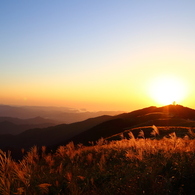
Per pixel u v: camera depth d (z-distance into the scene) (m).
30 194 4.95
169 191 4.28
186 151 7.19
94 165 7.78
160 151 8.15
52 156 10.53
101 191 4.83
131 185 4.79
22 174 5.57
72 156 9.02
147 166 6.04
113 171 6.45
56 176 6.67
